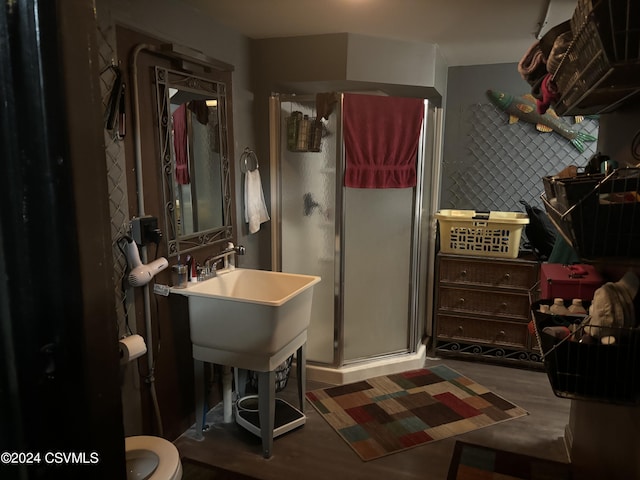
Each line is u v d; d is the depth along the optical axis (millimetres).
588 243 1084
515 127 3549
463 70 3613
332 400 2840
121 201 1978
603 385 1169
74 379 409
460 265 3391
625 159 1662
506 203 3656
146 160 2115
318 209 2988
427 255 3590
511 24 2576
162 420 2355
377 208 3023
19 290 388
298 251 3086
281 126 2996
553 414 2713
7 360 392
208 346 2299
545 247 3186
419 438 2453
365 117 2797
